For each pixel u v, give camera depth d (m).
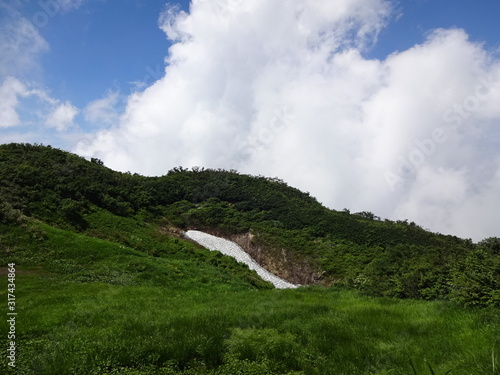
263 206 83.94
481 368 4.79
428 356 6.05
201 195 84.62
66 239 27.42
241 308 12.80
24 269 22.02
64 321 9.88
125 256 26.88
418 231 74.12
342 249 62.59
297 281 58.84
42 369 5.59
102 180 58.59
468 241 37.25
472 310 9.43
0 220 26.53
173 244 45.16
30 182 40.34
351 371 5.54
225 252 60.69
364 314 10.43
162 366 5.84
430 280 17.58
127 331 8.11
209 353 6.25
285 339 7.34
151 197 70.38
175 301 15.86
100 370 5.50
